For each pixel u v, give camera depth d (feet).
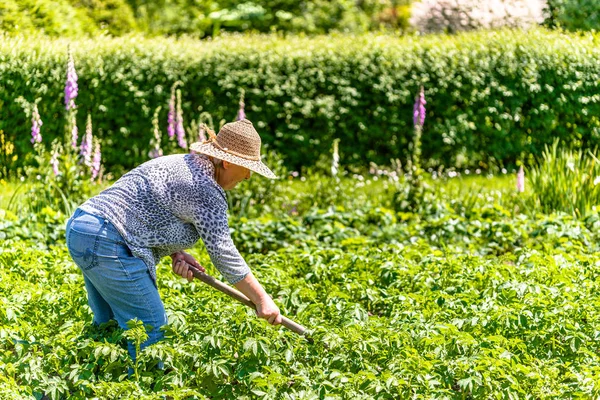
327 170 51.24
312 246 32.99
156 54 50.78
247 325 20.27
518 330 22.52
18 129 47.96
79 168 39.60
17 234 32.73
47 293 23.80
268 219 36.81
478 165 53.11
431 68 51.72
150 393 18.76
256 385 18.89
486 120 51.93
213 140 20.02
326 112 51.44
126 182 19.66
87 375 19.19
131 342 19.97
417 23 74.28
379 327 21.24
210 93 51.21
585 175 39.58
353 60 51.85
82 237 19.33
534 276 27.50
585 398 19.17
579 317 23.40
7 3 54.95
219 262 19.66
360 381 18.86
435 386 19.27
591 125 51.80
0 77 47.29
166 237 19.71
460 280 26.48
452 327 20.97
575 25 61.21
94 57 49.55
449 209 38.19
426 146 52.44
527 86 51.49
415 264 29.07
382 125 52.11
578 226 34.81
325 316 24.26
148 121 50.49
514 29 57.36
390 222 37.42
